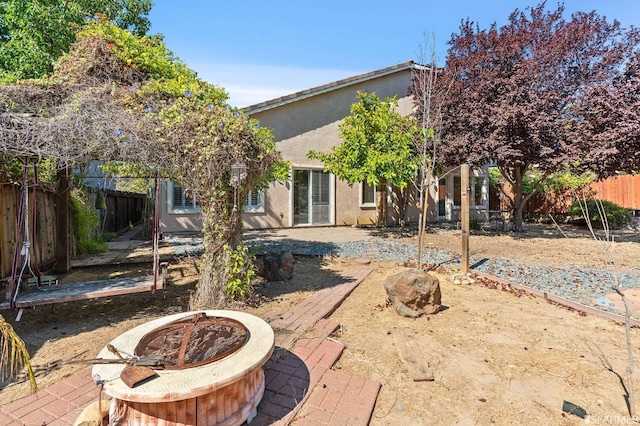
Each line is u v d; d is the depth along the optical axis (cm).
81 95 459
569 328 446
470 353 379
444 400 295
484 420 269
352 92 1588
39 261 689
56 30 1062
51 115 441
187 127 446
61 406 272
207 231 489
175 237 1203
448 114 1186
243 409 250
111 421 235
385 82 1647
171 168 449
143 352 254
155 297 570
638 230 1477
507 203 2019
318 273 720
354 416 268
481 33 1210
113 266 782
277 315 467
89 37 629
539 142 1048
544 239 1198
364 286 639
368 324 460
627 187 1603
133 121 432
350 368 346
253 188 593
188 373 228
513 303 544
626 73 996
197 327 288
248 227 1401
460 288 624
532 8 1199
